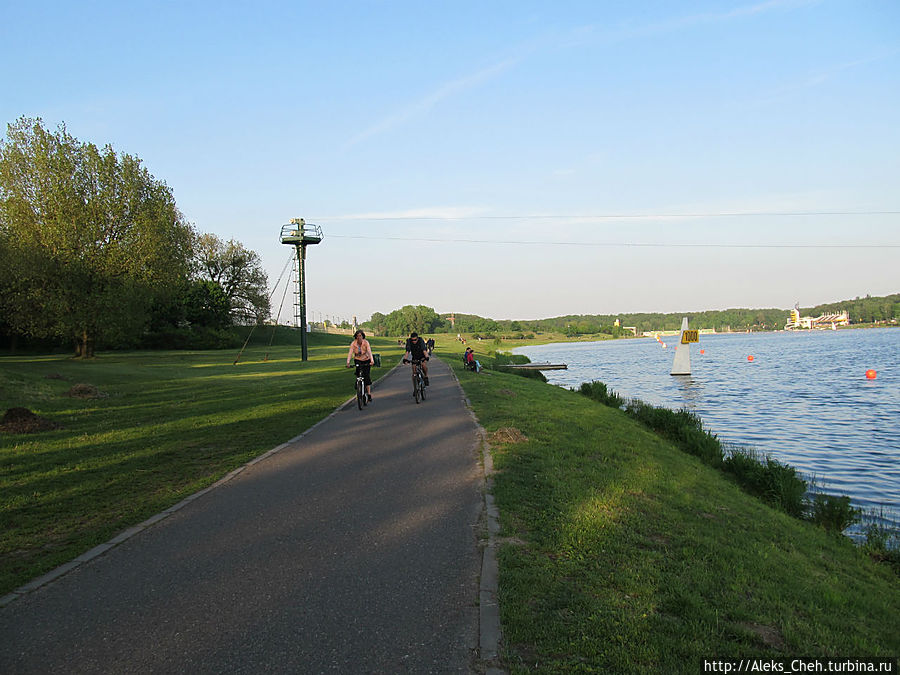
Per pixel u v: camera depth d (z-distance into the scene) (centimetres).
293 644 338
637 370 5375
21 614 383
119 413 1421
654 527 574
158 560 473
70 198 3484
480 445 916
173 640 346
